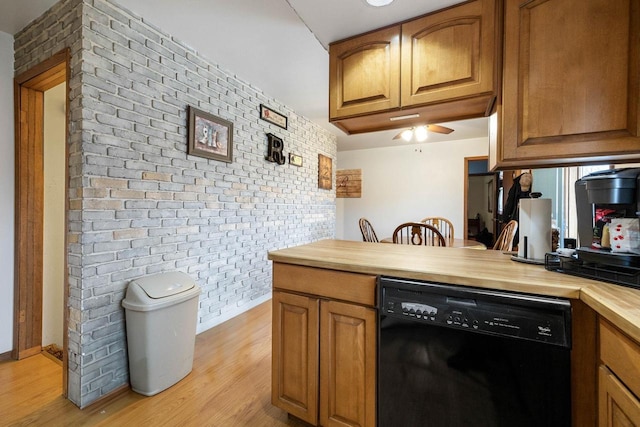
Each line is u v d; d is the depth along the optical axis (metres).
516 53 1.22
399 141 5.05
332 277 1.29
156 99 1.97
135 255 1.85
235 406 1.61
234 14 1.84
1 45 1.94
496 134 1.31
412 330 1.11
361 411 1.23
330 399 1.30
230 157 2.63
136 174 1.85
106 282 1.68
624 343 0.72
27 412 1.54
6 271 2.00
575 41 1.12
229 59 2.43
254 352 2.18
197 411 1.57
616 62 1.05
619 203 1.01
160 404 1.62
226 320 2.70
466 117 1.60
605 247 1.05
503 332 0.95
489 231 6.56
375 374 1.20
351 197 5.79
